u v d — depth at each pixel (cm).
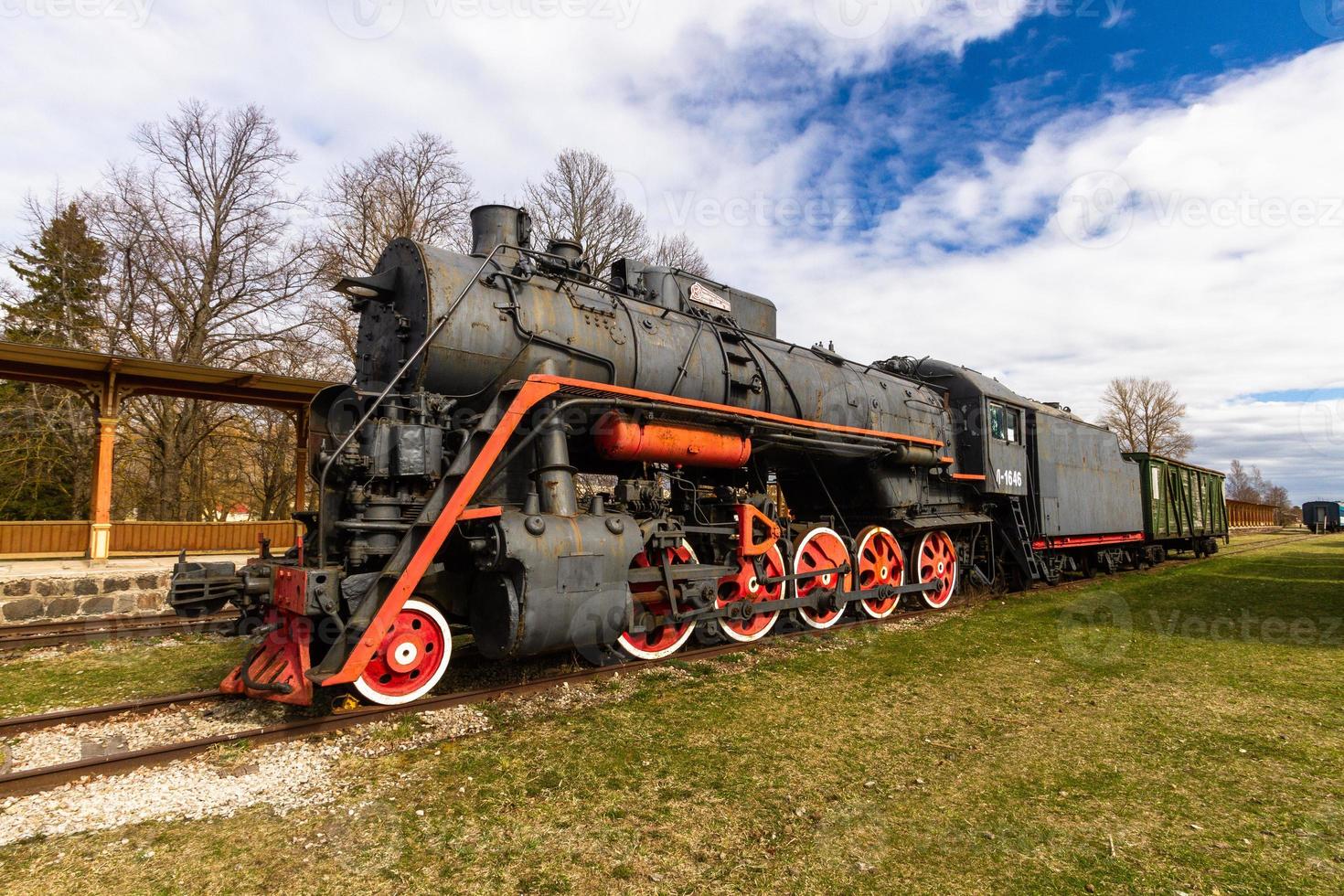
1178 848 314
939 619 899
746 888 280
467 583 552
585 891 277
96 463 1100
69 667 668
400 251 591
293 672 469
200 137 2292
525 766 401
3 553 1088
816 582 808
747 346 782
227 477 2634
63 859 299
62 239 2253
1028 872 293
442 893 275
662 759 412
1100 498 1436
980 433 1096
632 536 568
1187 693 561
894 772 397
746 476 820
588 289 679
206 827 330
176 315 2195
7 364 1049
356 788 372
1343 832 330
